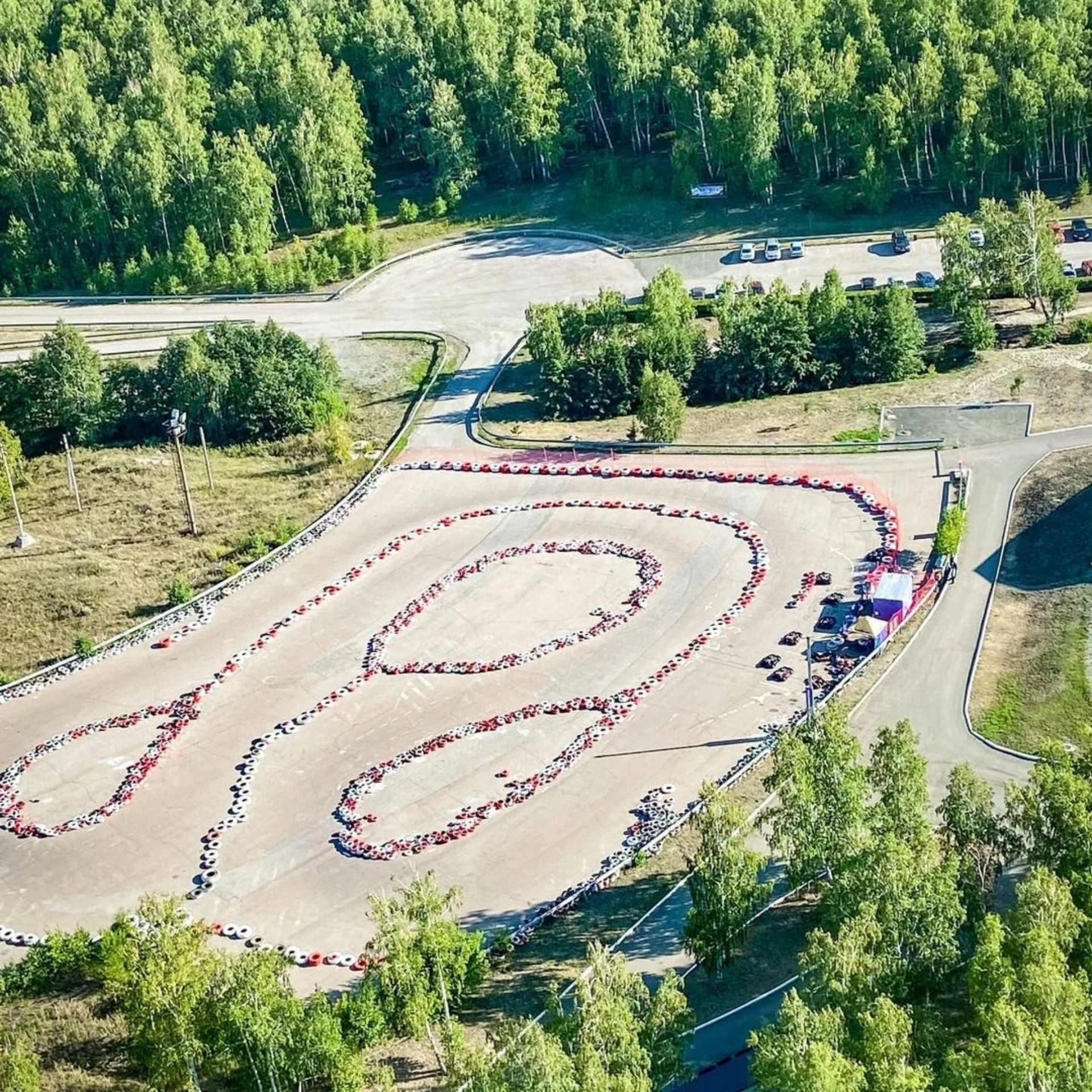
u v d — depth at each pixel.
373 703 152.25
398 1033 106.56
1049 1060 88.38
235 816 138.25
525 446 199.00
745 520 175.50
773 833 114.06
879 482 178.88
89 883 132.38
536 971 114.62
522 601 166.50
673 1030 96.38
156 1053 99.38
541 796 135.75
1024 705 139.25
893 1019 90.00
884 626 149.62
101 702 158.25
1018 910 100.00
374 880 128.12
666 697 147.00
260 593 174.75
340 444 198.38
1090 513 163.50
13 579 178.25
